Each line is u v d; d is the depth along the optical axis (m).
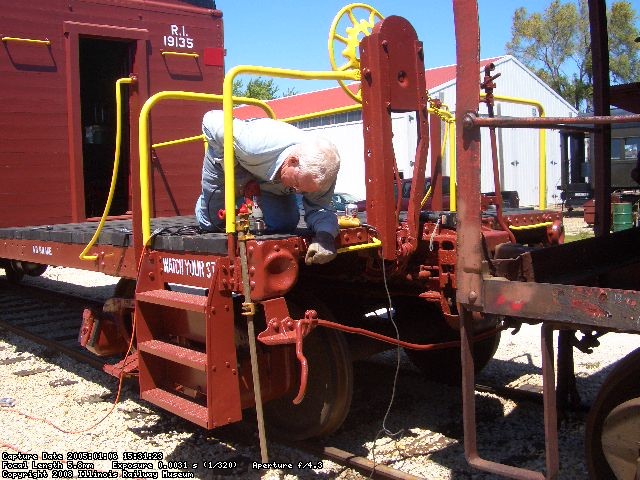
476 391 5.19
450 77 27.64
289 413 4.22
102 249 4.80
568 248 3.44
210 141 3.88
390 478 3.67
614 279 3.62
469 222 2.84
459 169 2.84
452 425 4.57
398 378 5.65
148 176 4.11
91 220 7.35
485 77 4.13
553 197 31.52
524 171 30.66
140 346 3.99
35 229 6.02
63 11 7.02
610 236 3.84
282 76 3.60
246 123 3.75
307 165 3.45
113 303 4.79
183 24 7.77
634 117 2.51
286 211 3.98
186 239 3.86
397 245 3.79
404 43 3.74
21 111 6.82
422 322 4.88
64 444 4.37
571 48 45.53
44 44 6.93
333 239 3.51
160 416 4.87
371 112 3.66
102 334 4.90
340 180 27.08
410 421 4.68
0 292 10.04
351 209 4.18
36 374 6.00
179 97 4.18
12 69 6.75
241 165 3.84
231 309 3.58
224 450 4.22
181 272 3.92
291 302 3.97
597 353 6.17
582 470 3.79
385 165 3.66
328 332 3.97
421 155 3.85
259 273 3.37
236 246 3.50
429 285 4.09
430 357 5.45
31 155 6.91
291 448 4.17
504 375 5.61
